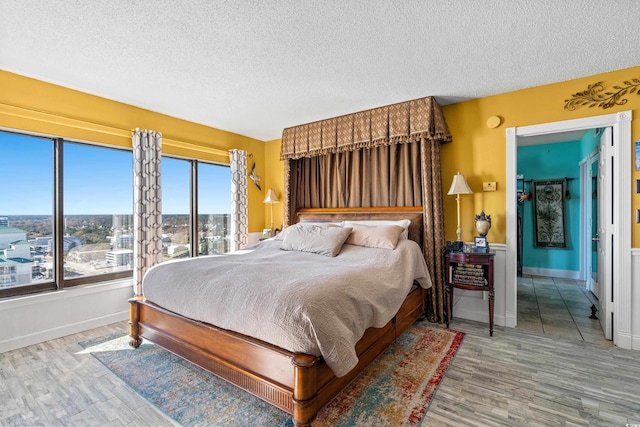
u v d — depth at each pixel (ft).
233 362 6.16
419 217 11.41
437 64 8.55
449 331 10.02
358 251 9.88
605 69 8.82
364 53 7.97
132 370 7.47
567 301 13.28
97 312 10.49
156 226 11.81
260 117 13.21
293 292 5.75
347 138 12.71
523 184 18.88
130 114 11.55
